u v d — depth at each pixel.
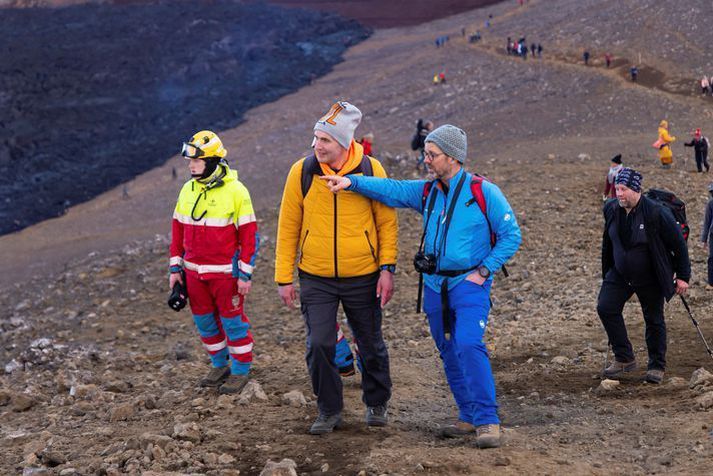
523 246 16.83
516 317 10.91
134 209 94.62
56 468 5.40
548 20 136.12
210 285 7.44
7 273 68.94
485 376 5.29
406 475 4.74
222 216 7.26
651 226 6.86
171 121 147.25
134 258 28.02
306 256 5.73
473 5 189.50
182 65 176.25
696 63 81.31
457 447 5.37
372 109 108.56
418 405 7.00
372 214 5.73
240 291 7.37
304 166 5.68
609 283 7.33
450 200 5.36
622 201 6.89
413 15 195.75
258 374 8.45
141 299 19.48
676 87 73.00
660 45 93.06
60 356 12.28
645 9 112.00
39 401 8.36
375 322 5.86
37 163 131.75
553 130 64.00
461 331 5.31
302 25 199.62
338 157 5.61
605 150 39.59
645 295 7.08
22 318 20.50
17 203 110.25
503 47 124.88
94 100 163.62
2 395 8.41
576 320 10.10
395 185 5.54
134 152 132.50
